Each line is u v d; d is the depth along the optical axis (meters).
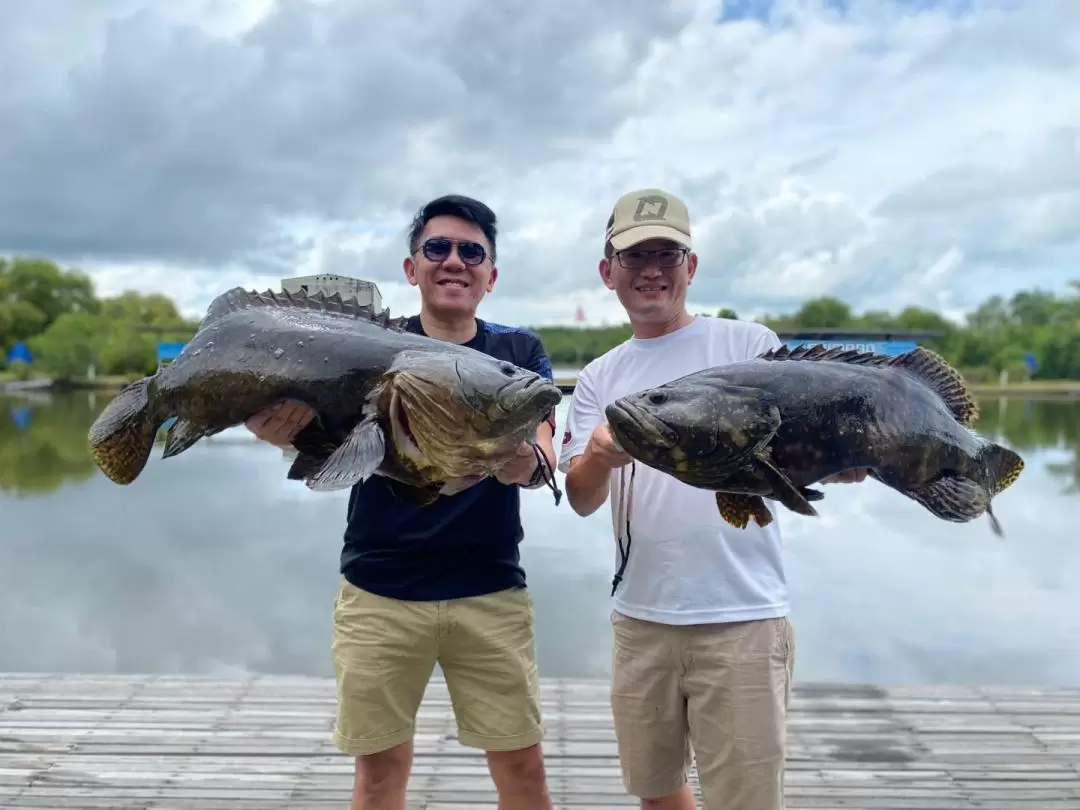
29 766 4.14
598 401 3.10
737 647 2.69
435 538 2.85
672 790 2.93
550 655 6.77
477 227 3.01
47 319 62.88
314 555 10.01
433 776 4.09
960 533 11.70
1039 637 7.39
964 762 4.25
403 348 2.36
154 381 2.66
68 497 13.61
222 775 4.07
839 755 4.32
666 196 3.00
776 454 2.34
